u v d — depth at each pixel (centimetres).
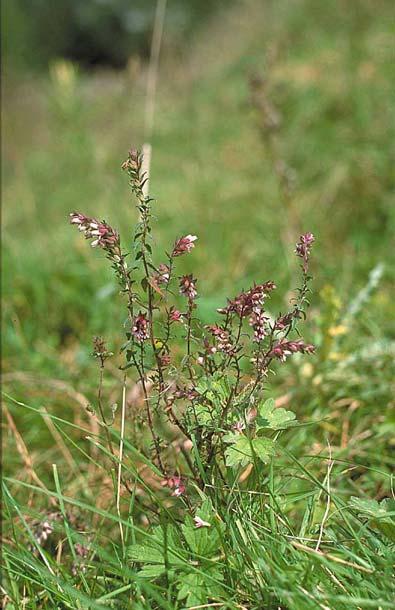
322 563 130
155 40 307
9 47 875
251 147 488
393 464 196
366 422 212
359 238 346
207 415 148
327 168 405
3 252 363
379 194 370
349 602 119
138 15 1380
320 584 132
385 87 434
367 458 197
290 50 640
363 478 187
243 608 130
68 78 492
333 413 214
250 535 140
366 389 225
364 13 572
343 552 134
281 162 355
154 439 153
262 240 363
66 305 331
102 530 185
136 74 510
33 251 390
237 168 471
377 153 382
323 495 172
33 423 246
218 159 500
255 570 134
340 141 416
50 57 1305
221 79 701
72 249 382
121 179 477
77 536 146
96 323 306
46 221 487
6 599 154
